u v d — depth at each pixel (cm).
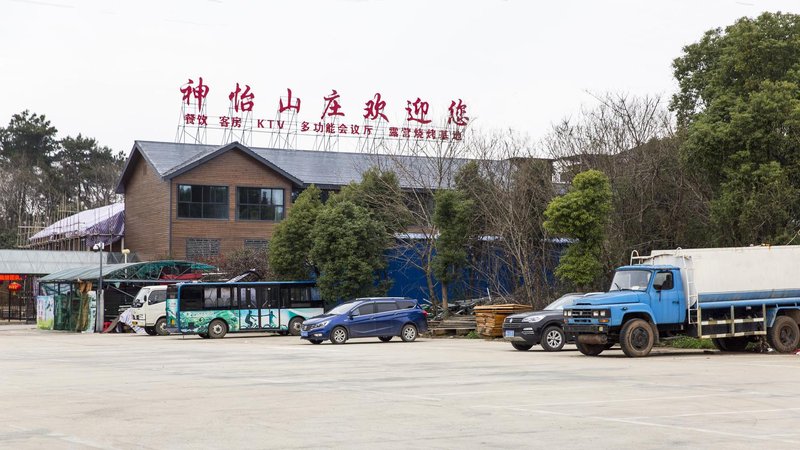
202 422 1222
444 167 5325
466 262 4391
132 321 4822
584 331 2536
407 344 3397
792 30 3409
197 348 3288
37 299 5969
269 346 3375
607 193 3316
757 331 2639
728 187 3272
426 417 1255
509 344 3338
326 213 4500
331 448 1007
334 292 4419
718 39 4028
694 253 2580
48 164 10956
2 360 2650
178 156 6397
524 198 4109
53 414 1326
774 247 2683
